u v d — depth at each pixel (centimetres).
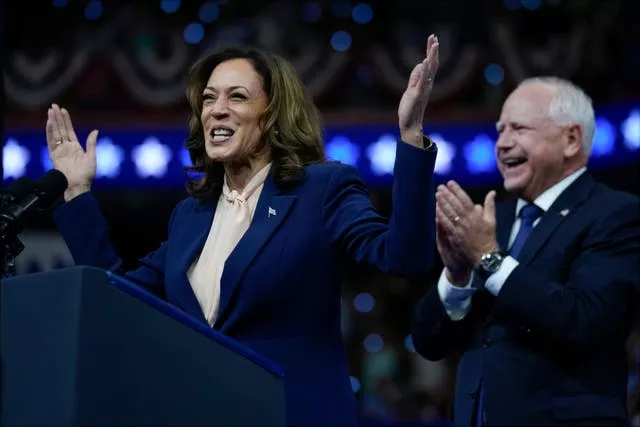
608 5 2820
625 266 842
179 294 705
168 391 491
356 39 2889
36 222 2773
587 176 909
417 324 916
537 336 836
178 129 2894
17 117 2831
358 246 675
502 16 2975
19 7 3036
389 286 2844
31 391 472
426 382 2441
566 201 891
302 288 679
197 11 3020
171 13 3014
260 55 752
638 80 2727
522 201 925
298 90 749
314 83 2820
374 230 674
